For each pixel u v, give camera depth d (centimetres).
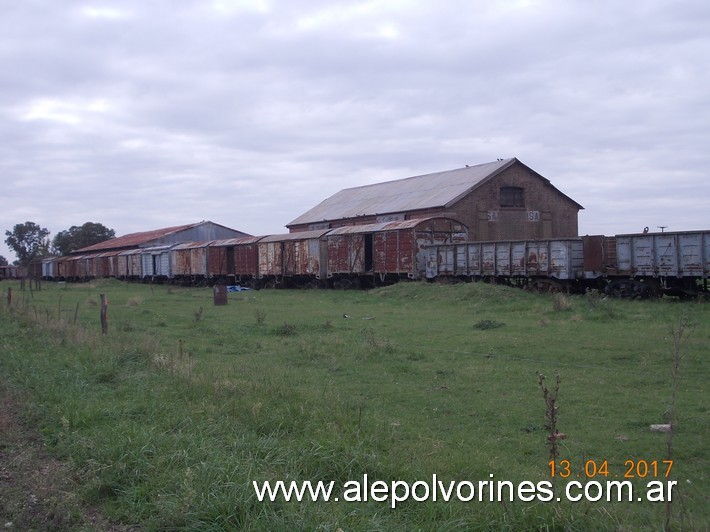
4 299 2797
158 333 1850
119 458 686
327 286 4344
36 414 888
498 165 4856
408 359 1402
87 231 11094
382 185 5984
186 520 550
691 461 734
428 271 3528
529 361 1352
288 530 513
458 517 549
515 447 790
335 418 852
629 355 1370
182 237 7150
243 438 748
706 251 2312
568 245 2733
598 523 536
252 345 1622
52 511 586
